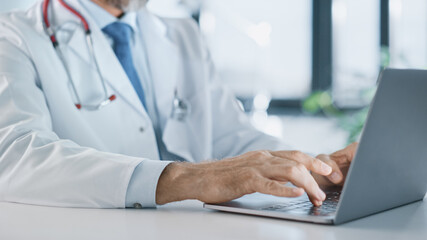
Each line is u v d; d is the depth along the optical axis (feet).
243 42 13.23
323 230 1.88
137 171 2.52
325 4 12.57
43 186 2.57
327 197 2.61
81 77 4.15
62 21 4.17
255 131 5.07
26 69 3.61
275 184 2.24
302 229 1.90
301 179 2.30
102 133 4.12
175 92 4.85
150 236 1.77
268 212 2.15
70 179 2.54
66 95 3.94
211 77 5.31
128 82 4.32
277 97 13.08
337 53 12.59
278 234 1.81
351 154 3.05
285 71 12.99
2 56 3.54
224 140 5.08
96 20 4.48
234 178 2.34
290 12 12.84
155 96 4.81
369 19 12.21
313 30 12.67
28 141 2.82
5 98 3.20
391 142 2.06
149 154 4.33
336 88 12.62
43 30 3.99
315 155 3.49
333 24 12.55
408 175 2.37
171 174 2.46
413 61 11.87
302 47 12.82
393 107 1.98
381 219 2.12
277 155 2.60
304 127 12.70
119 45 4.58
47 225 1.97
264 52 13.10
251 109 13.14
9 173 2.70
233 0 13.24
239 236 1.77
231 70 13.37
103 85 4.17
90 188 2.50
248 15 13.16
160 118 4.80
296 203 2.39
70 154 2.69
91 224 2.00
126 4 4.44
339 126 11.66
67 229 1.89
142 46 4.92
